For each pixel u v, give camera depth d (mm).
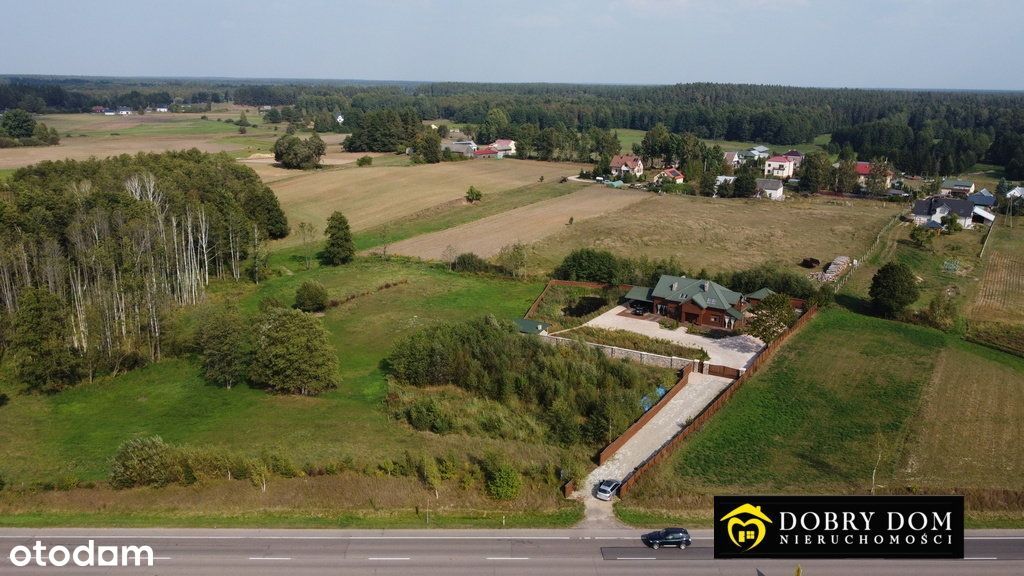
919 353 65500
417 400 55312
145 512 38375
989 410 53438
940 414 52531
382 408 54969
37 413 54156
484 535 36469
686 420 52062
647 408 53906
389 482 41562
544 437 50312
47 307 58031
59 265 67062
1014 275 95688
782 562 33781
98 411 54750
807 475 43406
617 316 77188
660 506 39656
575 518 38406
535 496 40750
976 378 59781
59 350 57969
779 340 66812
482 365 59312
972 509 39281
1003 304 82750
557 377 57531
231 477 41438
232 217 93125
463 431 51094
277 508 38938
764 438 48719
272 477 41656
